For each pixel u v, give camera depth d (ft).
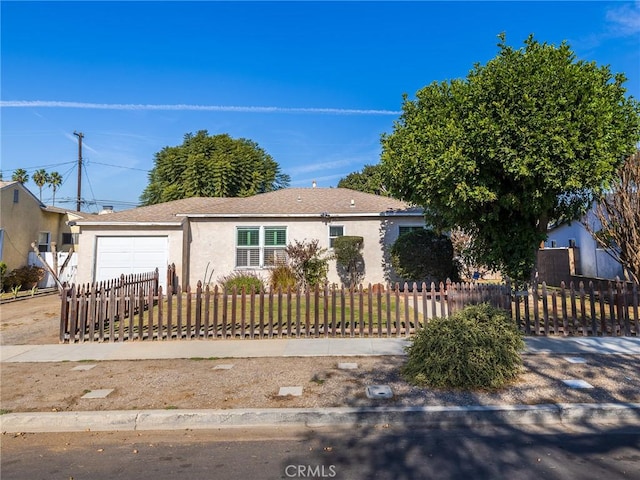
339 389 18.47
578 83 30.19
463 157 31.65
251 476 11.94
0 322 36.35
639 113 31.96
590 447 13.76
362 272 55.36
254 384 19.21
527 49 33.50
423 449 13.71
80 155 116.88
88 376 20.62
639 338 27.45
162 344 26.96
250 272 55.01
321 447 13.92
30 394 18.13
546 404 16.57
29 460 13.11
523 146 29.84
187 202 65.67
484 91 32.17
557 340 26.91
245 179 110.63
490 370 18.38
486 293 30.09
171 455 13.39
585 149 29.14
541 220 38.70
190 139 118.93
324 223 56.34
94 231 53.62
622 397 17.24
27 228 73.51
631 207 40.11
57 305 47.83
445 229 45.21
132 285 35.47
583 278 54.54
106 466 12.64
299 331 28.71
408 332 29.12
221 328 30.73
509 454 13.29
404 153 36.27
